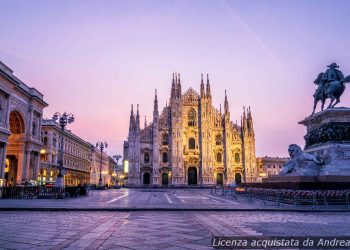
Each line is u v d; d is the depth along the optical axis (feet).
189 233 40.60
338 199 81.92
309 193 79.30
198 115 336.70
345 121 101.81
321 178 88.02
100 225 47.98
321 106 112.06
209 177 319.47
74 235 38.96
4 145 173.17
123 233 40.55
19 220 54.29
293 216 62.13
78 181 388.57
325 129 103.35
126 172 425.28
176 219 55.98
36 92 220.64
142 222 51.67
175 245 33.32
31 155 218.79
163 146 323.98
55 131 299.99
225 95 341.00
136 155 315.78
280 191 86.48
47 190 117.50
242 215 63.57
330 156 97.96
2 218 57.36
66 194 120.67
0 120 171.22
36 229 43.83
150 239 36.47
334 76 109.09
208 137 327.47
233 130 339.16
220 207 77.15
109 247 32.19
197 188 295.48
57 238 36.94
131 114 326.44
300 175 95.40
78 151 388.57
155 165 316.40
